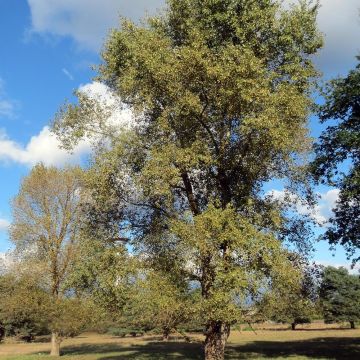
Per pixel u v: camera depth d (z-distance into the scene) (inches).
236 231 679.1
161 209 867.4
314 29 870.4
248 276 686.5
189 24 844.6
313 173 981.2
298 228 937.5
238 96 727.7
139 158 799.1
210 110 797.9
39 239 1579.7
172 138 797.9
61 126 877.8
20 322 2596.0
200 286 788.6
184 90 756.6
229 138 813.9
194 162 742.5
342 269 2635.3
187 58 729.6
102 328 2450.8
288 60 870.4
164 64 751.1
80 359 1299.2
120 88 840.3
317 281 940.0
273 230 813.9
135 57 772.0
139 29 833.5
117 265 787.4
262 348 1457.9
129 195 855.7
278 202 894.4
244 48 770.2
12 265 1581.0
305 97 836.0
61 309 1502.2
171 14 892.0
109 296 809.5
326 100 1033.5
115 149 792.9
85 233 906.1
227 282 671.8
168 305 701.3
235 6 847.1
